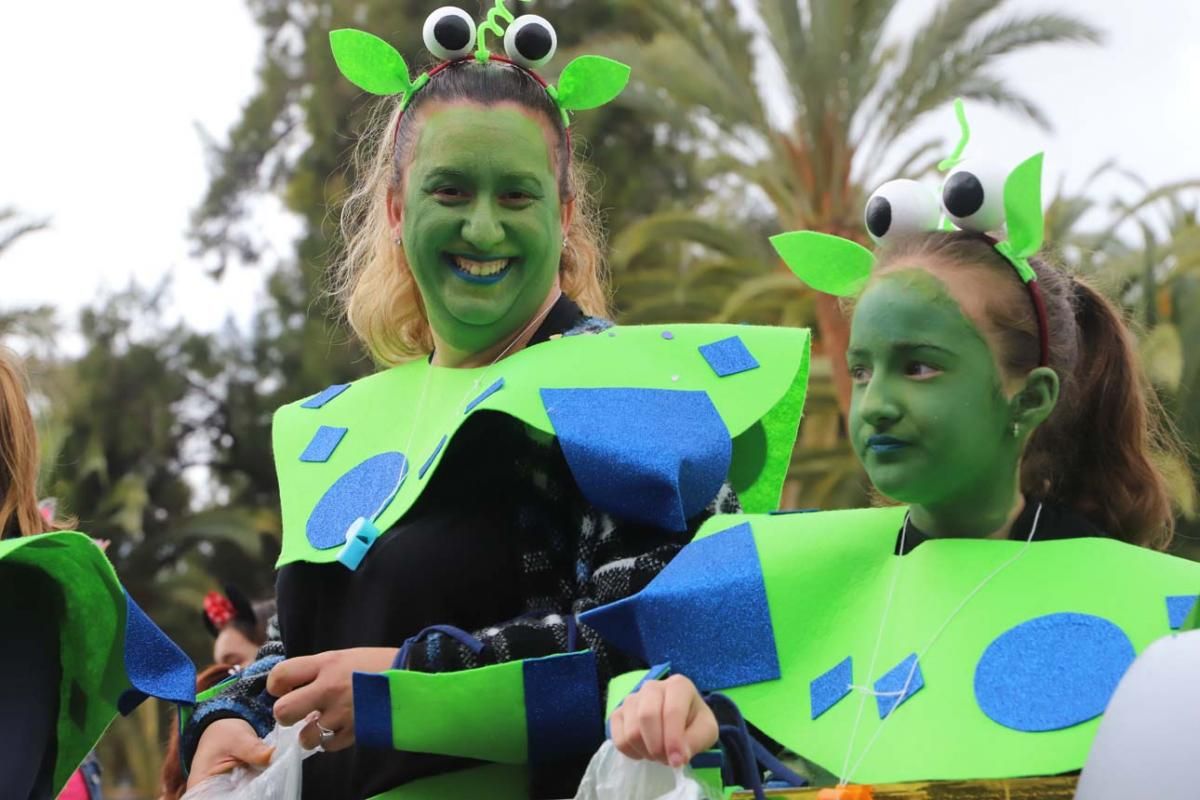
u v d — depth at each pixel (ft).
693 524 9.49
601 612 8.34
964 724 7.23
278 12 84.94
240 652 18.06
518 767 9.36
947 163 8.16
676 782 7.03
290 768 8.85
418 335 11.45
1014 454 7.88
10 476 9.78
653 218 58.54
